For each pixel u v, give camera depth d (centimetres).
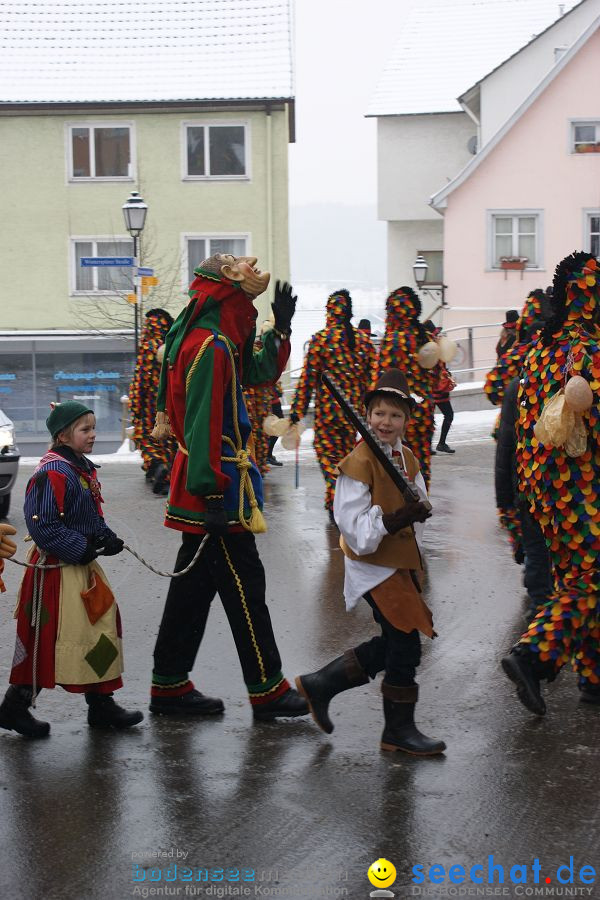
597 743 532
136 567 961
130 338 3262
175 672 582
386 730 528
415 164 3838
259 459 1438
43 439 3316
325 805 466
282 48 3331
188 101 3198
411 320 1026
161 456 1377
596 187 3159
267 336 604
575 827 443
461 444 1833
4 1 3497
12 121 3266
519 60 3575
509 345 1589
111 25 3444
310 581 890
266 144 3241
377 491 515
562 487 544
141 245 3253
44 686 546
